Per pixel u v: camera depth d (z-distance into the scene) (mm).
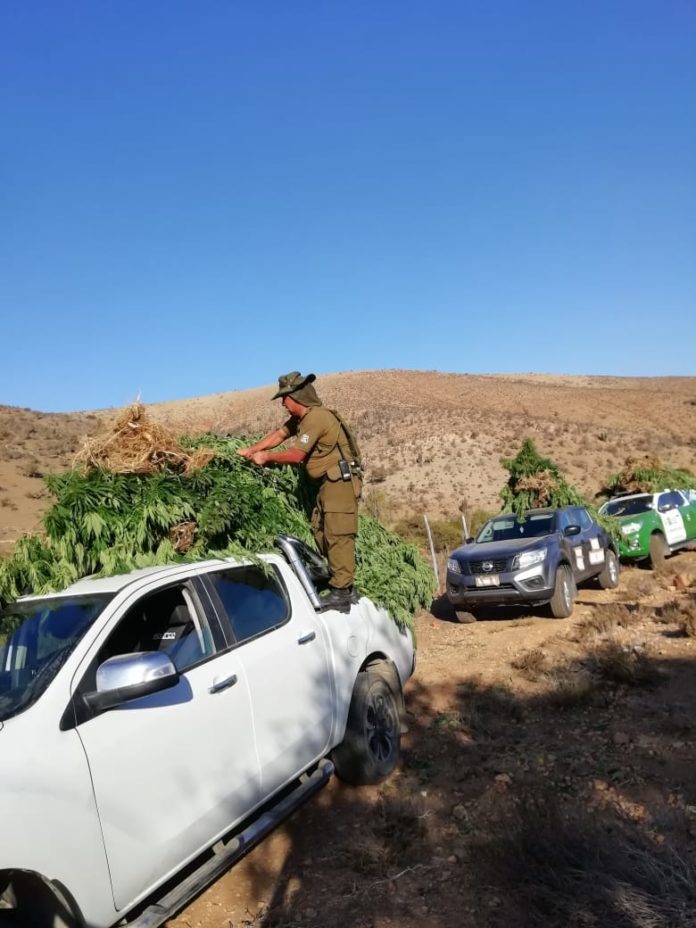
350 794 5578
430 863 4562
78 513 4594
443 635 11492
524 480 14156
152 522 4777
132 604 4113
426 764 6102
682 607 10461
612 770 5598
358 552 6551
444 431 52875
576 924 3734
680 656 8406
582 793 5258
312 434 5516
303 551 5672
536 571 11477
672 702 6988
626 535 15805
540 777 5590
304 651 4988
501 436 51594
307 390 5758
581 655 9062
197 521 4969
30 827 3111
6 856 3014
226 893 4441
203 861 4281
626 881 3879
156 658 3617
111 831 3426
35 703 3475
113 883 3395
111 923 3396
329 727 5125
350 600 5656
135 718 3719
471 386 90875
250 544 5285
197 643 4348
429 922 3977
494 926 3867
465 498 38781
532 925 3795
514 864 4156
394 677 6070
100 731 3547
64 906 3232
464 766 5973
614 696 7336
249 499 5371
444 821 5082
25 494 31641
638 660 8086
